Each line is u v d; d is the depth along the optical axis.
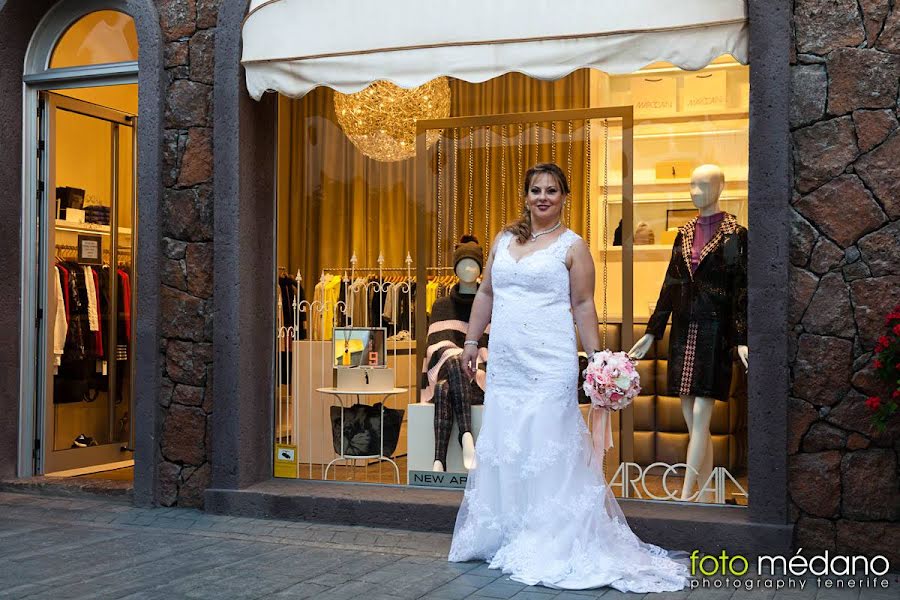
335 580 4.50
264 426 6.19
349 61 5.54
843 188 4.77
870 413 4.70
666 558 4.75
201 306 6.09
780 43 4.82
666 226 5.66
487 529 4.82
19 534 5.50
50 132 6.97
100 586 4.38
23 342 6.87
